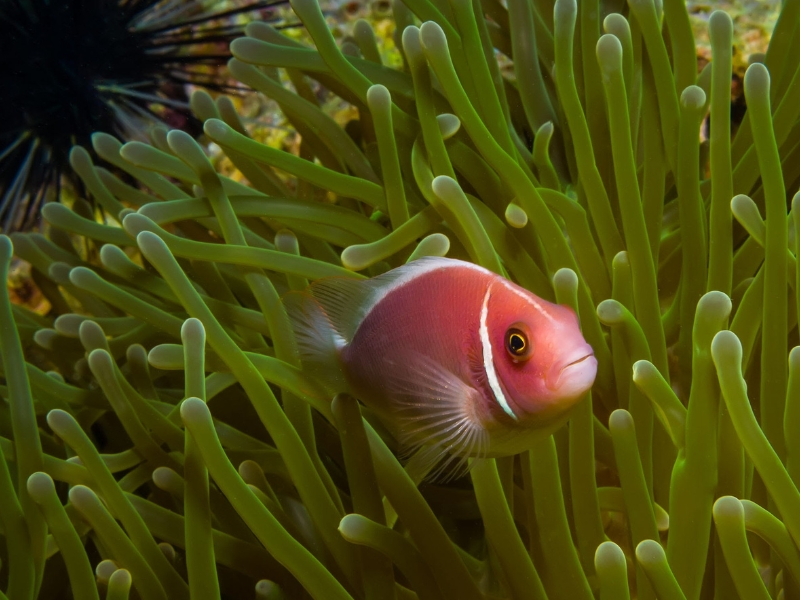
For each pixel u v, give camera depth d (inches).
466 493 12.6
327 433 13.1
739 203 11.5
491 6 16.0
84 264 17.0
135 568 11.6
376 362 10.4
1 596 11.4
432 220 12.7
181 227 16.5
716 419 10.5
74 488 11.3
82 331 13.1
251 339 13.8
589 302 12.0
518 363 9.6
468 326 9.9
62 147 20.6
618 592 9.9
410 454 11.1
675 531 10.6
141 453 12.9
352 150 14.9
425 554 11.3
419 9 13.8
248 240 14.4
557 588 11.1
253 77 14.7
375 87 12.7
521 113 15.7
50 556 12.5
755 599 10.0
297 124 15.6
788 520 10.0
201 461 11.4
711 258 11.9
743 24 17.5
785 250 11.2
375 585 11.3
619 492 11.8
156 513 12.4
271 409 11.6
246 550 12.1
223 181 14.7
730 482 10.9
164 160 14.1
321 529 11.6
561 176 14.6
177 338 14.6
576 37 14.1
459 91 12.3
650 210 12.8
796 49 13.3
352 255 12.4
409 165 14.1
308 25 13.4
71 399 14.1
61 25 19.2
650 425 11.6
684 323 12.3
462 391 10.0
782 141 12.8
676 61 13.3
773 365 11.2
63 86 19.5
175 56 21.1
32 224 20.8
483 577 12.0
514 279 12.9
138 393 13.4
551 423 9.8
